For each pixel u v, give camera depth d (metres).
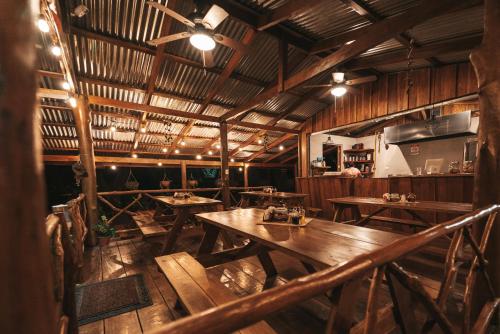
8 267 0.36
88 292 2.46
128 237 4.71
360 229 1.97
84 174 4.12
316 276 0.67
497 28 1.92
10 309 0.36
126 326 1.94
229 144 9.52
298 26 4.15
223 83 5.31
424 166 6.57
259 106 6.96
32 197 0.39
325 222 2.24
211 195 11.90
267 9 3.61
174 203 3.72
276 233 1.85
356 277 0.75
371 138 8.98
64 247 1.29
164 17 3.58
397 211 4.98
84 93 4.65
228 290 1.58
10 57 0.38
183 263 2.03
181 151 9.42
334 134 9.22
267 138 9.23
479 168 2.00
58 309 1.08
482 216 1.59
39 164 0.41
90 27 3.72
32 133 0.40
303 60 5.23
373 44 3.08
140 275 2.89
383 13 3.51
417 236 1.03
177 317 2.05
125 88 5.06
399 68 5.50
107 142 7.50
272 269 2.74
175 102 6.07
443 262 2.97
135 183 8.08
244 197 7.54
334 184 6.38
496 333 1.88
